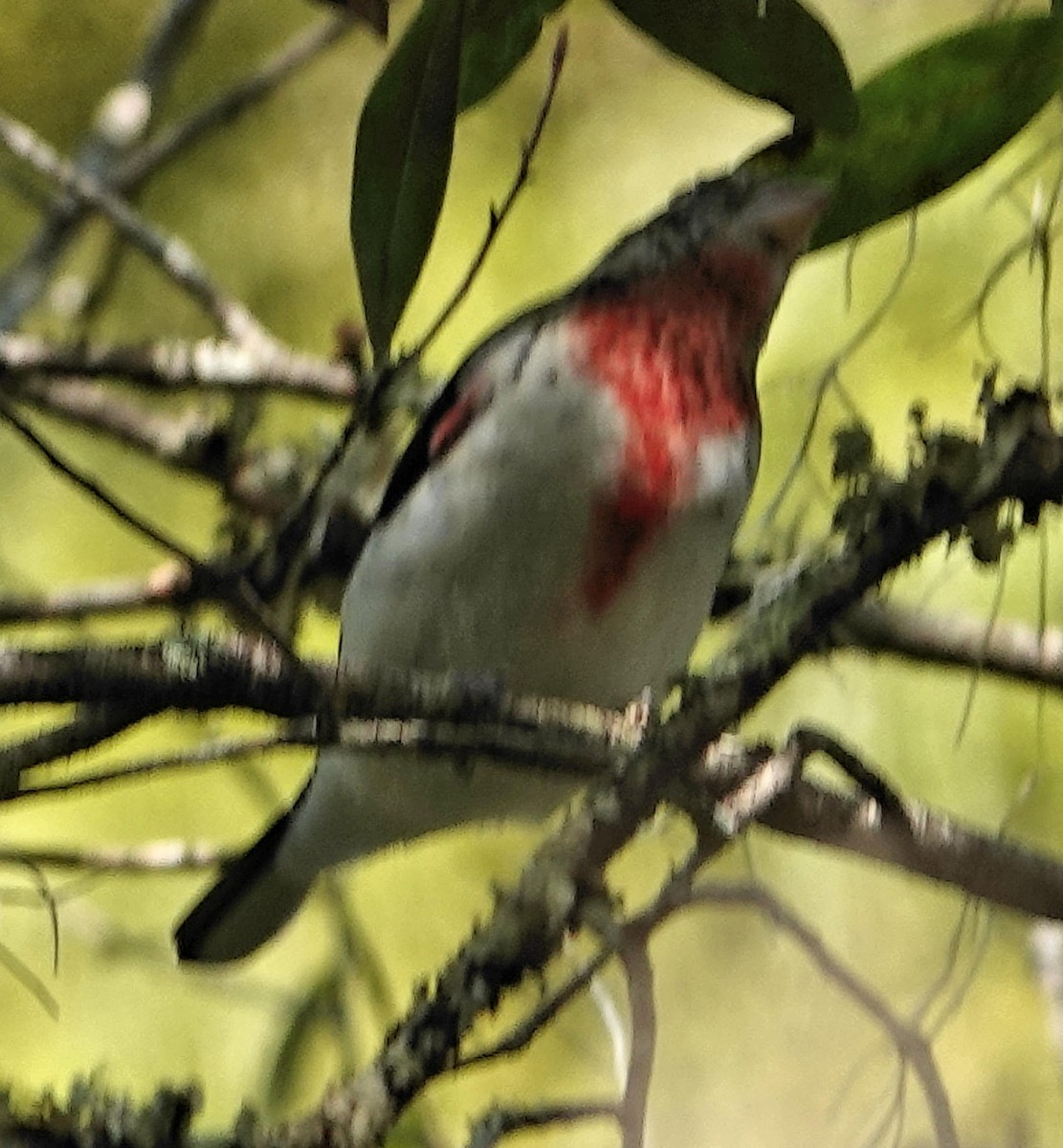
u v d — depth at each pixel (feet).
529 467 14.11
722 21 10.51
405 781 15.52
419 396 19.62
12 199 23.82
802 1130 18.63
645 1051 10.48
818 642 12.46
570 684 14.46
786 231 14.71
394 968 19.65
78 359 20.16
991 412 11.67
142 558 21.26
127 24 23.15
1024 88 11.98
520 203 21.48
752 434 14.78
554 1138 18.45
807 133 12.35
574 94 21.98
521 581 14.21
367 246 10.18
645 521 14.14
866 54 20.38
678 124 21.79
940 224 18.86
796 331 18.97
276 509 19.80
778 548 17.52
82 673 10.70
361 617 14.93
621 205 21.53
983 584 18.54
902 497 11.59
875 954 19.17
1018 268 18.56
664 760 11.67
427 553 14.42
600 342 14.47
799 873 19.36
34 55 23.20
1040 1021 18.98
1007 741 18.66
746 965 19.47
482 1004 11.32
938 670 17.38
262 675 11.09
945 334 17.67
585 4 21.80
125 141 21.58
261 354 20.08
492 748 12.19
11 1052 19.27
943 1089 10.86
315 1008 16.92
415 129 10.10
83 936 19.39
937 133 12.22
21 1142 10.33
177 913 20.08
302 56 20.99
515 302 21.16
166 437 20.18
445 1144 14.24
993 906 13.39
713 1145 18.61
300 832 16.70
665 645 14.48
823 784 14.20
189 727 19.81
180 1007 19.53
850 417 17.15
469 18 10.76
